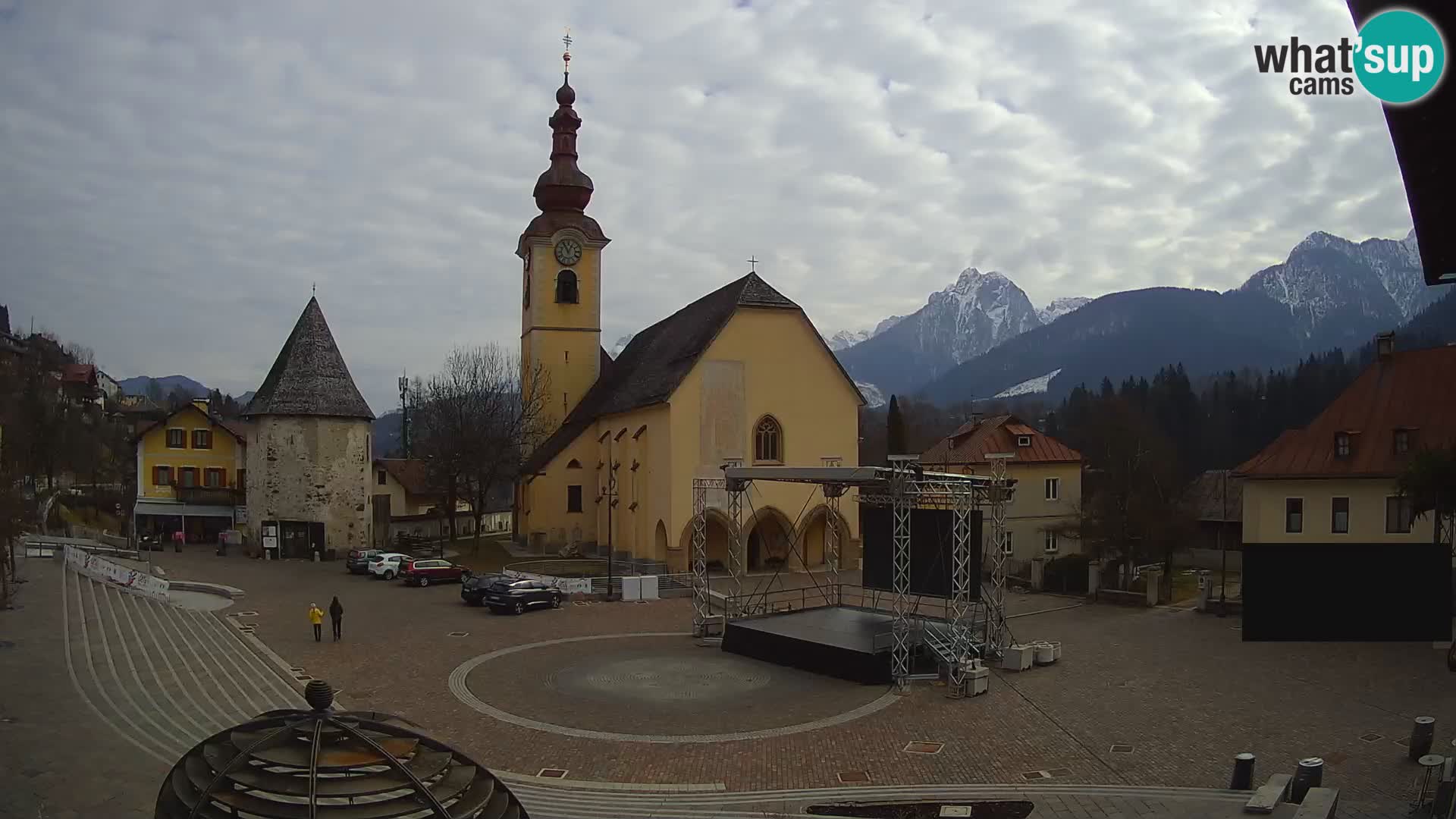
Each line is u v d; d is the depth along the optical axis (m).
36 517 65.44
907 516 30.69
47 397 85.50
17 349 104.44
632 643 36.09
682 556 52.50
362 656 32.56
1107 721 24.53
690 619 41.47
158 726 20.78
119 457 92.94
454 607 43.75
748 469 37.50
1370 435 46.94
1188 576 56.97
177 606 39.28
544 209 74.62
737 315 54.47
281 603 43.28
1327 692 26.78
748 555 57.62
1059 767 20.88
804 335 56.06
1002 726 24.48
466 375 73.88
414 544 70.38
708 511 53.31
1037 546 62.53
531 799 18.77
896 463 31.20
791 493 55.44
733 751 22.78
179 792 10.10
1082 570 48.41
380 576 52.34
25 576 42.66
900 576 30.45
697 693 28.56
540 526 66.19
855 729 24.66
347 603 43.97
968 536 31.08
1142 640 35.84
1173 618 41.06
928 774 20.75
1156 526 47.59
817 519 56.78
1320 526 47.28
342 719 10.68
